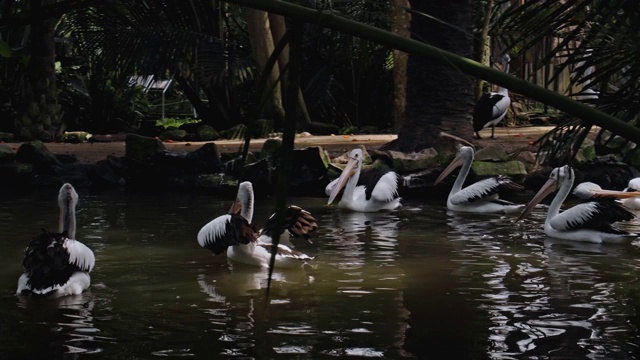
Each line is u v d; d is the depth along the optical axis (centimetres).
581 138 415
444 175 1202
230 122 2162
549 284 682
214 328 549
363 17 1608
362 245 865
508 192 1295
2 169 1405
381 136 1819
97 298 632
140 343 514
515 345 511
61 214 754
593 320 568
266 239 809
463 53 1262
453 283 685
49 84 1886
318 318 575
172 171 1368
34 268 643
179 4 362
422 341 519
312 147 1307
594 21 392
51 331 541
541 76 1692
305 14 276
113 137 1986
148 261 772
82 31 421
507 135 1706
